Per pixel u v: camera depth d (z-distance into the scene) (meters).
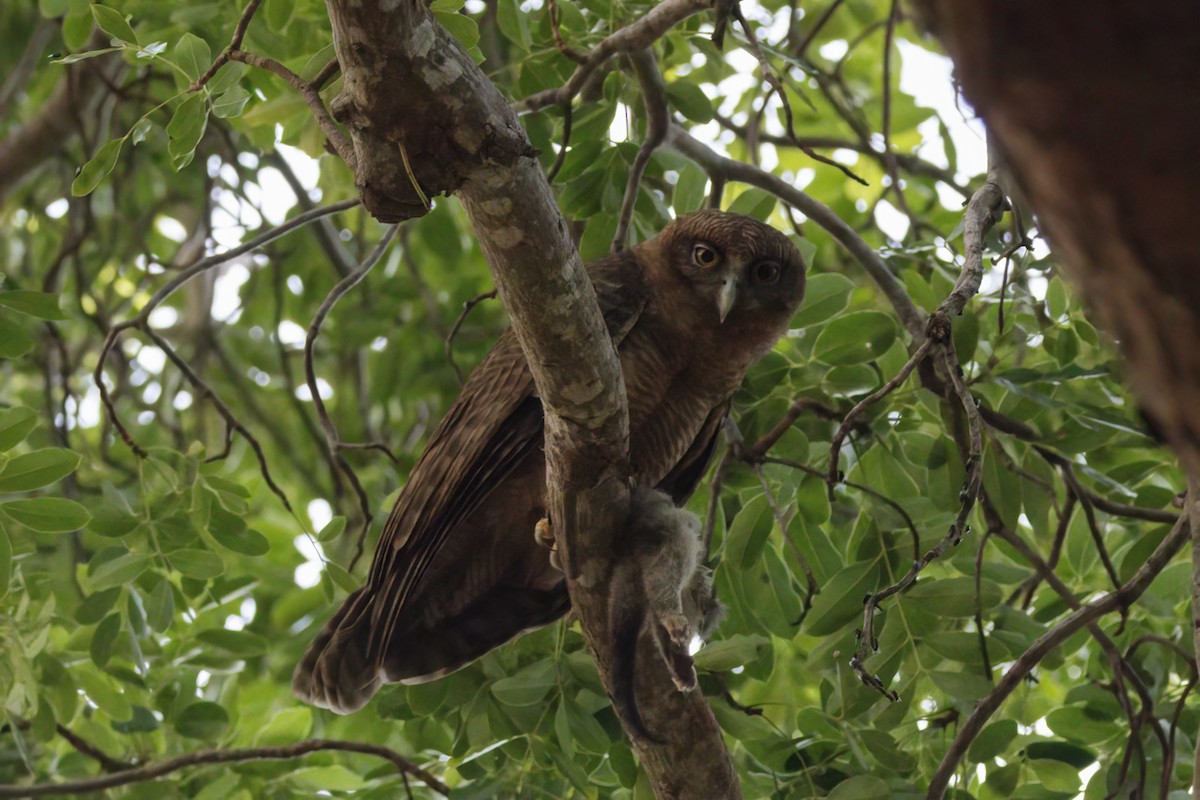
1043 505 8.95
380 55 4.89
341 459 9.16
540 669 8.59
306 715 10.55
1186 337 2.15
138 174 17.09
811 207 9.79
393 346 15.76
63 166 14.66
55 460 8.29
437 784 9.20
